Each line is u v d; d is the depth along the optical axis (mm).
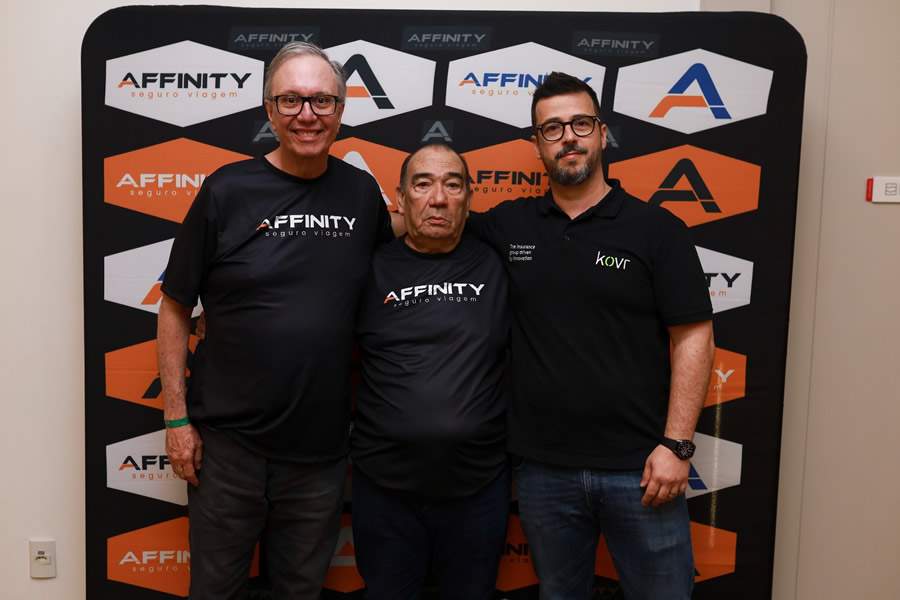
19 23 1874
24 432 1938
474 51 1814
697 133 1809
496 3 1936
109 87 1789
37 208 1902
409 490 1497
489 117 1826
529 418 1536
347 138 1829
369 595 1599
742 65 1795
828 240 1891
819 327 1908
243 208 1459
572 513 1546
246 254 1445
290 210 1475
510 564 1884
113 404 1832
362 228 1546
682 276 1452
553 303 1502
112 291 1814
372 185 1599
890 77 1845
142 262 1815
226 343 1473
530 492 1576
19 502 1948
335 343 1472
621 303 1468
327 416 1507
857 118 1862
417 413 1452
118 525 1854
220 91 1804
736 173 1805
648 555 1483
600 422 1479
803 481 1936
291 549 1599
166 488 1857
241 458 1496
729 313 1821
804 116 1878
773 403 1819
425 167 1504
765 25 1787
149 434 1843
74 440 1949
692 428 1452
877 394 1909
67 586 1973
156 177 1808
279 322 1432
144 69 1791
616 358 1477
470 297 1545
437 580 1813
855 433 1920
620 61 1806
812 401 1921
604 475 1496
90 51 1778
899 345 1897
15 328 1920
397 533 1562
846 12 1847
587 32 1808
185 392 1547
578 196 1546
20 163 1893
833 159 1876
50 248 1911
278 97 1408
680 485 1445
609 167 1824
